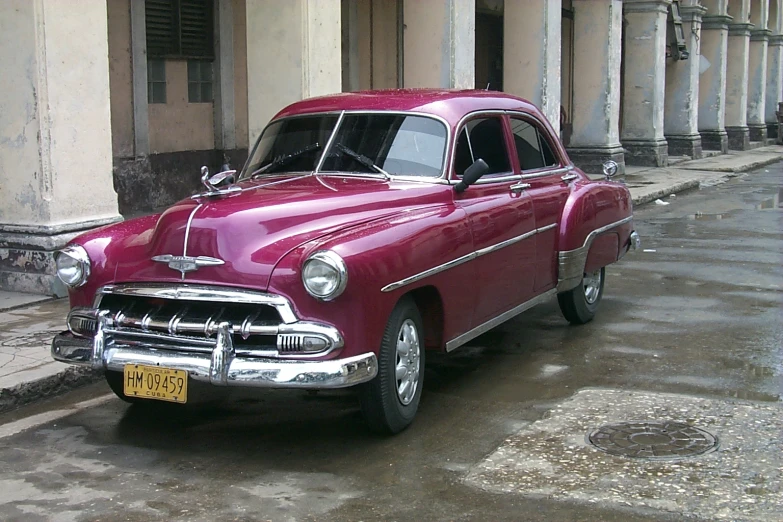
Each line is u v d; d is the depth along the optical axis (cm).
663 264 1078
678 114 2747
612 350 712
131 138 1338
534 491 448
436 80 1462
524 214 655
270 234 498
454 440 523
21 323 750
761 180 2231
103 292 518
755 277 995
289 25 1112
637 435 519
